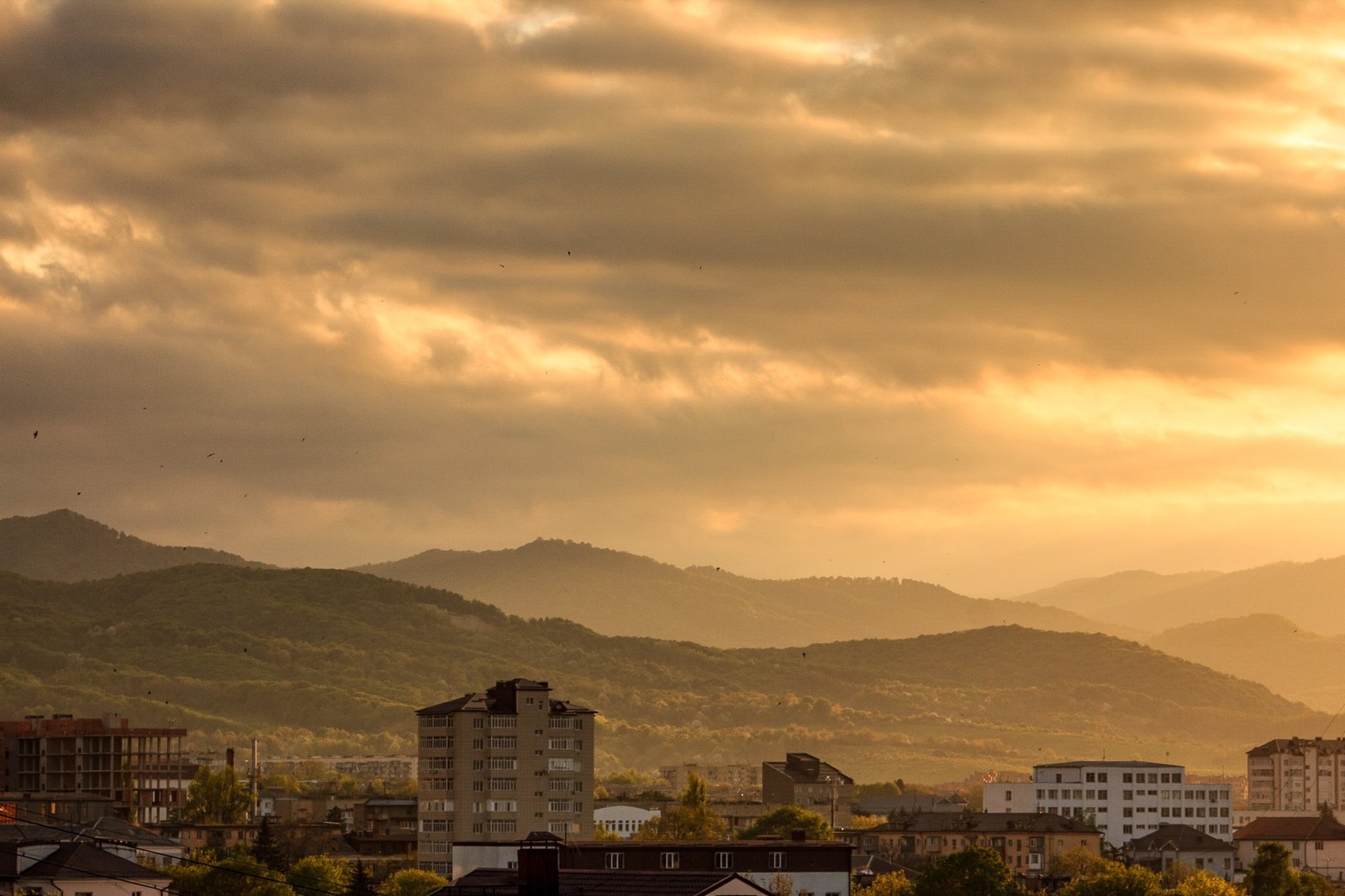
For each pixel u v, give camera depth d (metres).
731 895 179.38
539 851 165.25
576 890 181.62
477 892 182.00
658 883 182.00
